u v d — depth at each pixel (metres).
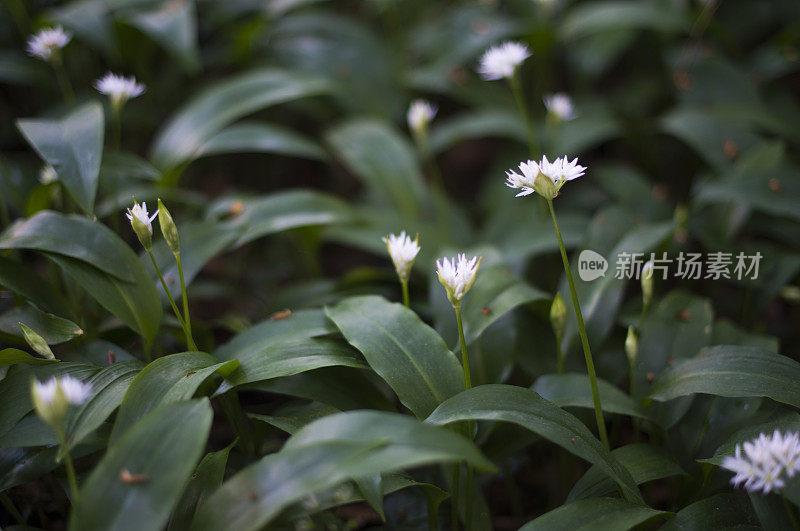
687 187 1.10
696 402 0.77
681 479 0.76
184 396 0.70
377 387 0.78
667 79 1.17
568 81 1.33
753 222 0.94
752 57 1.15
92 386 0.72
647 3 1.14
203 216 0.90
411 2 1.37
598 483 0.73
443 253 0.84
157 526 0.64
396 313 0.76
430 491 0.73
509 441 0.78
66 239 0.76
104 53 1.12
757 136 0.98
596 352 0.81
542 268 0.99
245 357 0.76
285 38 1.21
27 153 1.07
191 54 0.98
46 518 0.78
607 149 1.22
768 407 0.76
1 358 0.73
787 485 0.68
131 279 0.77
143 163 0.87
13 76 1.00
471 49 1.11
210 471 0.72
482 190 1.10
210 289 0.92
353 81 1.14
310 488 0.65
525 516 0.82
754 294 0.88
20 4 1.05
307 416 0.74
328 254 1.11
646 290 0.76
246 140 0.94
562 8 1.19
